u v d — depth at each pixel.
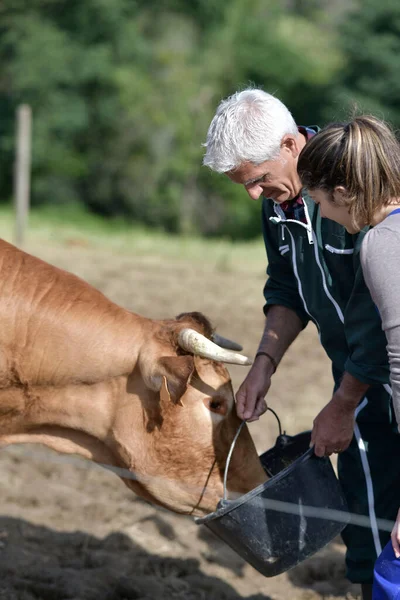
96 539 8.77
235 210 66.75
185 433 6.01
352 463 6.28
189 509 6.26
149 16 69.81
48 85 65.56
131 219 67.94
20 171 27.52
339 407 5.60
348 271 5.89
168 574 8.22
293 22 78.12
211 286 22.06
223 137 5.57
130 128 66.25
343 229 5.79
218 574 8.26
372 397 6.04
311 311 6.23
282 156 5.63
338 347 6.25
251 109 5.55
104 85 66.12
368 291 5.39
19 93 66.25
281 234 6.24
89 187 68.06
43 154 66.19
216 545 8.83
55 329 6.19
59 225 49.25
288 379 14.09
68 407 6.25
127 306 18.91
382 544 6.17
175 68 67.06
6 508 9.27
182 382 5.59
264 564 5.77
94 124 66.81
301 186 5.82
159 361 5.77
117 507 9.45
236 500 5.58
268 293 6.70
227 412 6.07
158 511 9.43
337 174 4.96
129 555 8.51
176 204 66.62
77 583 7.67
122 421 6.11
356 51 68.25
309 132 6.00
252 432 11.38
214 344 5.73
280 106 5.64
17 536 8.66
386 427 6.14
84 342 6.15
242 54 70.38
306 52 72.62
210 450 6.07
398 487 6.18
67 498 9.59
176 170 65.94
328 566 8.34
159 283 22.19
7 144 65.69
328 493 5.81
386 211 5.04
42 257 25.70
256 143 5.53
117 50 66.88
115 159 67.00
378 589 5.28
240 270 25.44
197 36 70.69
